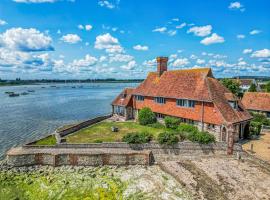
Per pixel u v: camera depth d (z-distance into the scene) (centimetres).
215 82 4222
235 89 6881
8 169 3036
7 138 4444
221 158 3197
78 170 3038
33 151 3219
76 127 4306
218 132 3572
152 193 2470
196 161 3123
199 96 3919
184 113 4147
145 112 4644
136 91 5194
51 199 2514
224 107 3750
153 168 3050
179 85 4466
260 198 2281
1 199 2503
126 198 2441
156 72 5269
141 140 3284
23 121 6006
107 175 2914
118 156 3128
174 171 2847
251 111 5494
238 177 2675
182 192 2439
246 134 3859
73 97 13500
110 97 13550
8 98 12344
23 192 2647
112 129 4197
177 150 3272
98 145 3353
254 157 3036
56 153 3133
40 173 3000
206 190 2436
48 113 7362
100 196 2506
